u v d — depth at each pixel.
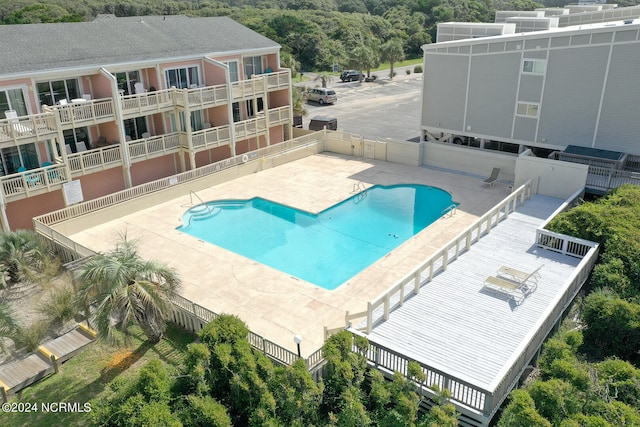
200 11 110.94
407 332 14.20
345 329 13.90
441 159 32.22
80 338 15.87
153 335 15.52
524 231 20.62
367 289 18.64
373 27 102.88
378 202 27.86
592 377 11.96
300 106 41.47
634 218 18.39
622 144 25.08
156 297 14.74
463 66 29.59
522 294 15.92
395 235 23.89
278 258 21.73
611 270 16.17
